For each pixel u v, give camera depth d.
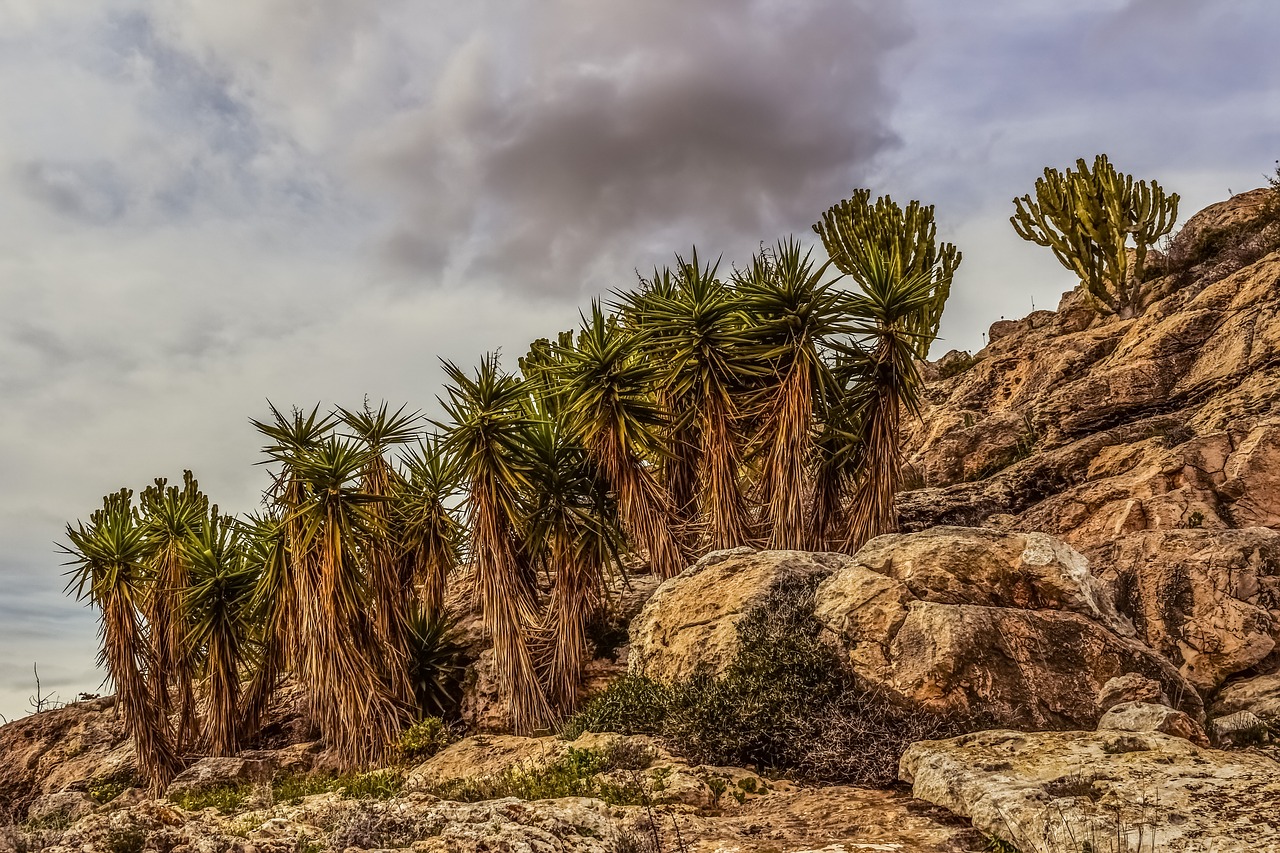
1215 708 10.06
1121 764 7.09
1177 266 23.42
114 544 18.06
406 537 17.48
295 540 15.70
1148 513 13.66
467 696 16.67
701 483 15.85
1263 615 10.76
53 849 6.84
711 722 9.98
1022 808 6.52
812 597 11.16
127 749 19.83
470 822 7.25
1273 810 6.00
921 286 15.28
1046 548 10.74
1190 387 17.23
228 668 17.89
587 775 9.47
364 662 15.34
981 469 20.08
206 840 6.80
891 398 15.27
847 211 23.08
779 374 15.18
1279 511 13.08
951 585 10.48
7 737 21.64
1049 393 21.05
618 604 17.31
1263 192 24.02
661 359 16.19
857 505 15.07
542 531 15.73
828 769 9.14
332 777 14.78
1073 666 9.55
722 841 7.03
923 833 6.88
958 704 9.22
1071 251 24.08
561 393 16.47
